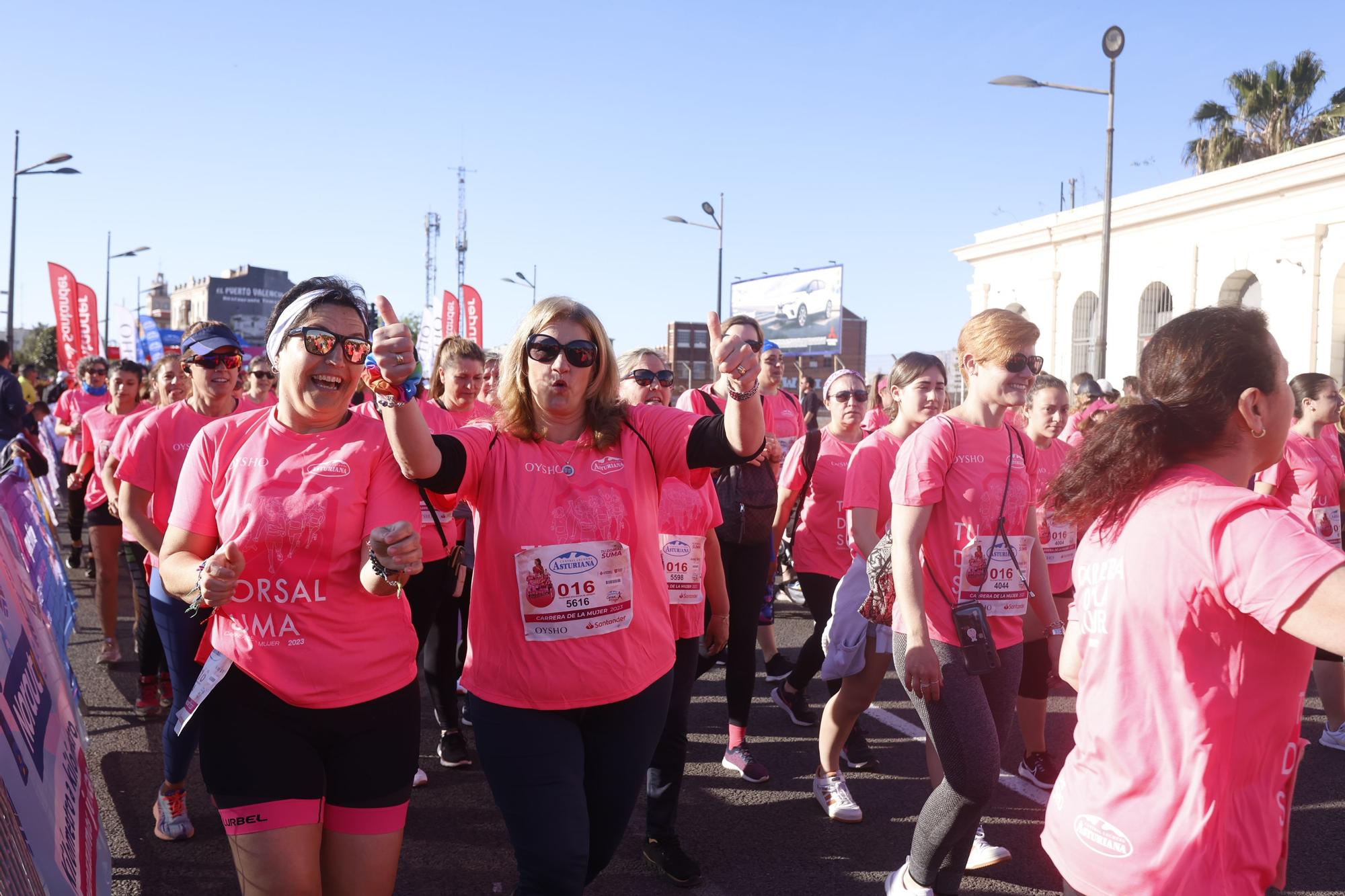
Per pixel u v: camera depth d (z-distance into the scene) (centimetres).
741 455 238
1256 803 154
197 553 243
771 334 4106
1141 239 2214
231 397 379
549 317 240
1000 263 2653
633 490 244
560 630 232
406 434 220
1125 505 168
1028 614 405
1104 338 1688
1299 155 1822
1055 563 512
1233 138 2748
